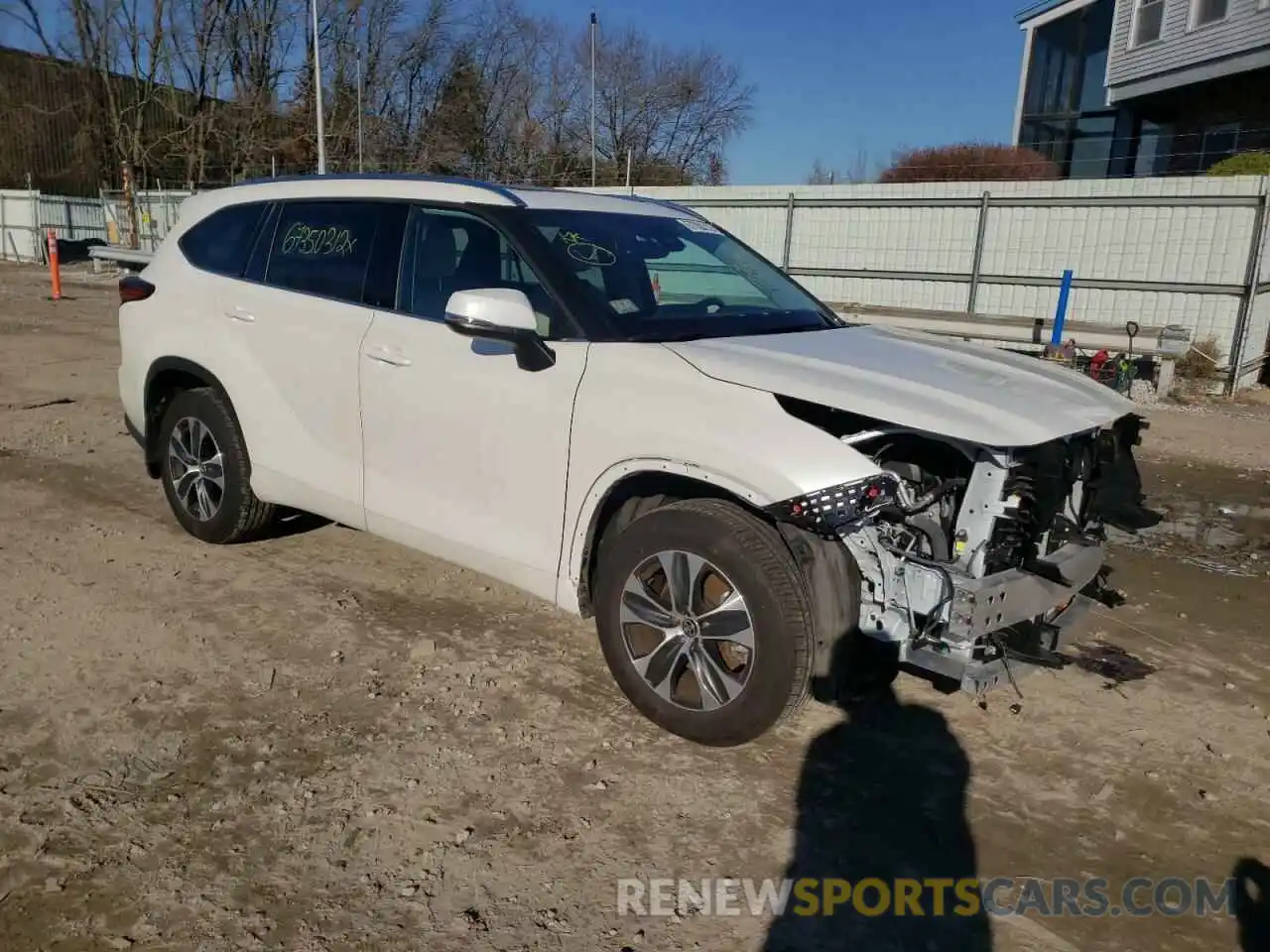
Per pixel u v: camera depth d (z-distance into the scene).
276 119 37.19
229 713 3.62
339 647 4.16
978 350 4.18
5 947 2.50
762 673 3.21
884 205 15.01
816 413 3.37
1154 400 11.24
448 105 43.59
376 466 4.28
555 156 45.59
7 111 36.50
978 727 3.73
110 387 9.58
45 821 2.98
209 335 4.91
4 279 22.42
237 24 35.88
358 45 39.56
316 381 4.45
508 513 3.84
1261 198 12.18
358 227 4.48
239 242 4.96
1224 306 12.59
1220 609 4.99
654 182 46.88
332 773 3.28
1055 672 4.21
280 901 2.70
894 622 3.24
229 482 4.95
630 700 3.64
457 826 3.04
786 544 3.25
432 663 4.04
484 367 3.85
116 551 5.14
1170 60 19.64
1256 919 2.79
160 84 34.34
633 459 3.40
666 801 3.21
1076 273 13.68
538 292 3.86
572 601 3.72
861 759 3.50
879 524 3.21
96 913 2.63
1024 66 26.73
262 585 4.77
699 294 4.26
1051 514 3.40
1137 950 2.67
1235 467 8.16
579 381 3.58
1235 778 3.46
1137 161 22.66
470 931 2.62
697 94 47.34
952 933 2.70
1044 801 3.29
